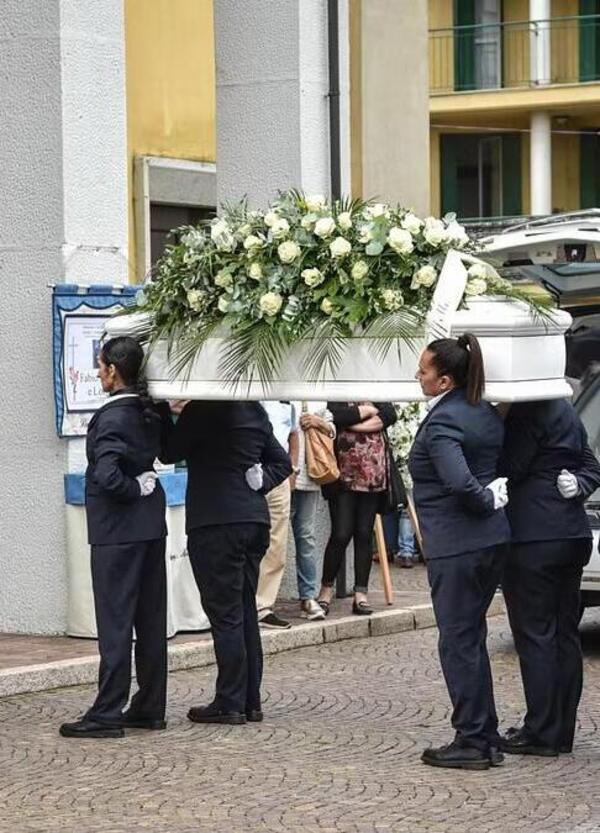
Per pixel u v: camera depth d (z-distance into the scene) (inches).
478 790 334.3
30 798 328.8
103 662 382.6
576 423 361.1
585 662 489.1
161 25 668.1
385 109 706.2
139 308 386.6
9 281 495.8
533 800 327.0
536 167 1487.5
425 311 352.8
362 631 534.0
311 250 360.8
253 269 363.3
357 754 366.3
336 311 355.6
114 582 382.3
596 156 1533.0
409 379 351.6
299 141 577.6
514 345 345.1
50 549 494.6
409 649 511.2
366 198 695.1
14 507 498.9
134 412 380.2
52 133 488.1
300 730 391.5
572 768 353.7
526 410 358.9
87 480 384.5
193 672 469.1
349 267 358.0
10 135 494.0
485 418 346.9
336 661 489.7
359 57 693.9
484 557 348.5
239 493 390.9
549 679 361.4
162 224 676.7
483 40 1485.0
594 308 590.2
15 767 354.3
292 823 310.2
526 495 359.6
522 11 1494.8
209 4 694.5
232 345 366.0
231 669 396.2
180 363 374.9
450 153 1510.8
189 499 394.0
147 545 384.5
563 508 358.3
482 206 1517.0
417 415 621.0
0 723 398.3
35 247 491.8
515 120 1514.5
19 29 490.9
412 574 650.8
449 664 353.4
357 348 354.6
